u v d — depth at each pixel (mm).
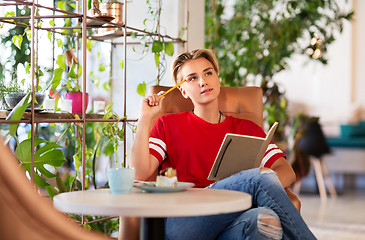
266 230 1604
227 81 3969
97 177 3504
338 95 7293
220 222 1763
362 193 5656
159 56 2871
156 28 2908
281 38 3949
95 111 2816
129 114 3109
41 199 811
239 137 1751
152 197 1466
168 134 2139
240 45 4043
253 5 4141
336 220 4070
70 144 2959
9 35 2779
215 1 3986
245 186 1750
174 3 3037
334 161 5930
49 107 2443
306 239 1694
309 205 4812
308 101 7441
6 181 738
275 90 3975
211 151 2104
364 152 5812
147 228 1503
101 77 3188
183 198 1439
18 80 2715
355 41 7289
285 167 2104
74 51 3162
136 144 1976
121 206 1303
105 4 2646
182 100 2469
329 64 7312
